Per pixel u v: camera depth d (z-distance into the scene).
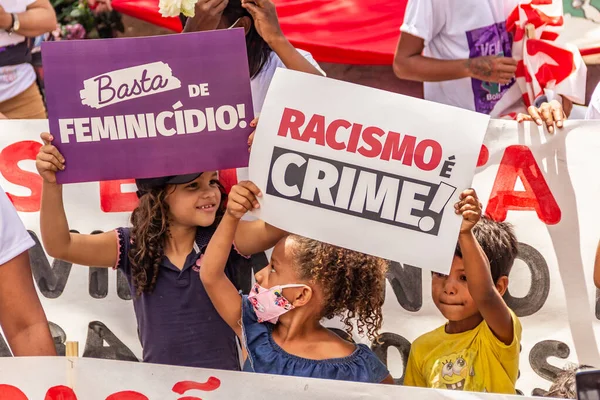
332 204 3.94
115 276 5.02
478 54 6.00
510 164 4.96
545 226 4.94
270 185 3.97
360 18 8.04
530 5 5.94
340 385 3.57
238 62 4.09
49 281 5.02
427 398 3.55
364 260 4.10
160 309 4.51
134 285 4.55
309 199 3.96
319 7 8.17
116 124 4.10
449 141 3.87
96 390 3.64
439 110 3.88
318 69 4.98
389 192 3.91
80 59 4.04
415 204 3.90
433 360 4.60
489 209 4.97
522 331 4.93
